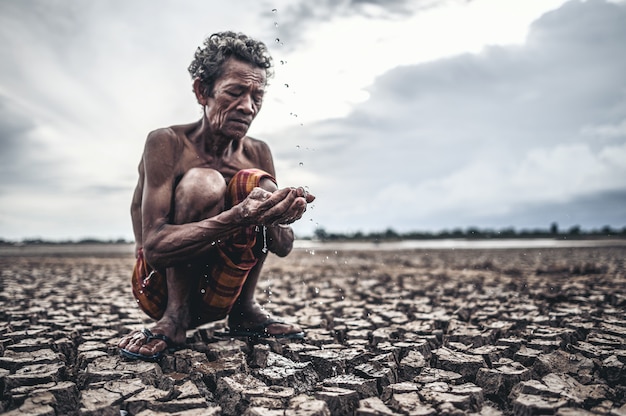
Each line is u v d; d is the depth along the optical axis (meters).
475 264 10.57
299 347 2.71
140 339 2.42
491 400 2.14
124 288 6.11
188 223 2.28
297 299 5.00
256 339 2.87
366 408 1.82
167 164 2.40
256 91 2.43
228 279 2.48
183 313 2.57
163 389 2.12
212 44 2.42
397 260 12.66
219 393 2.07
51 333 3.13
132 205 2.66
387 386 2.10
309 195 2.14
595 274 7.58
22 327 3.48
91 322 3.62
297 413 1.73
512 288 5.88
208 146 2.54
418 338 3.04
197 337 2.93
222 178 2.39
